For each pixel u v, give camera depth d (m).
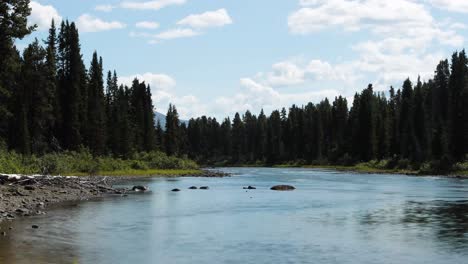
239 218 31.23
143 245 22.05
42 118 94.75
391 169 130.25
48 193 42.50
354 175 102.88
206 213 33.72
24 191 40.78
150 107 146.25
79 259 18.98
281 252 20.83
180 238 23.86
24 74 92.94
